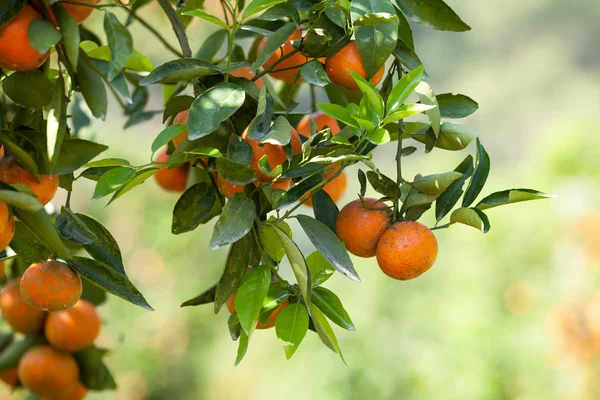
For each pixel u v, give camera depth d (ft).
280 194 5.90
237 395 19.08
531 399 13.74
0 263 7.26
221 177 5.89
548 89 43.75
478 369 14.07
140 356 19.16
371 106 5.90
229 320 6.03
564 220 15.08
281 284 6.05
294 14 5.98
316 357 16.29
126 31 5.65
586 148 16.47
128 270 19.90
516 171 20.10
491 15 45.11
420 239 6.03
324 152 5.86
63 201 19.13
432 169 20.48
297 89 7.02
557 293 14.53
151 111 7.23
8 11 5.53
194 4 6.98
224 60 7.03
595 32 44.21
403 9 6.10
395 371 15.29
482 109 43.86
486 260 16.08
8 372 7.18
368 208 6.10
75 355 7.18
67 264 5.90
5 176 5.65
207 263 20.43
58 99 5.57
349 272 5.82
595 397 13.28
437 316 15.60
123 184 5.81
